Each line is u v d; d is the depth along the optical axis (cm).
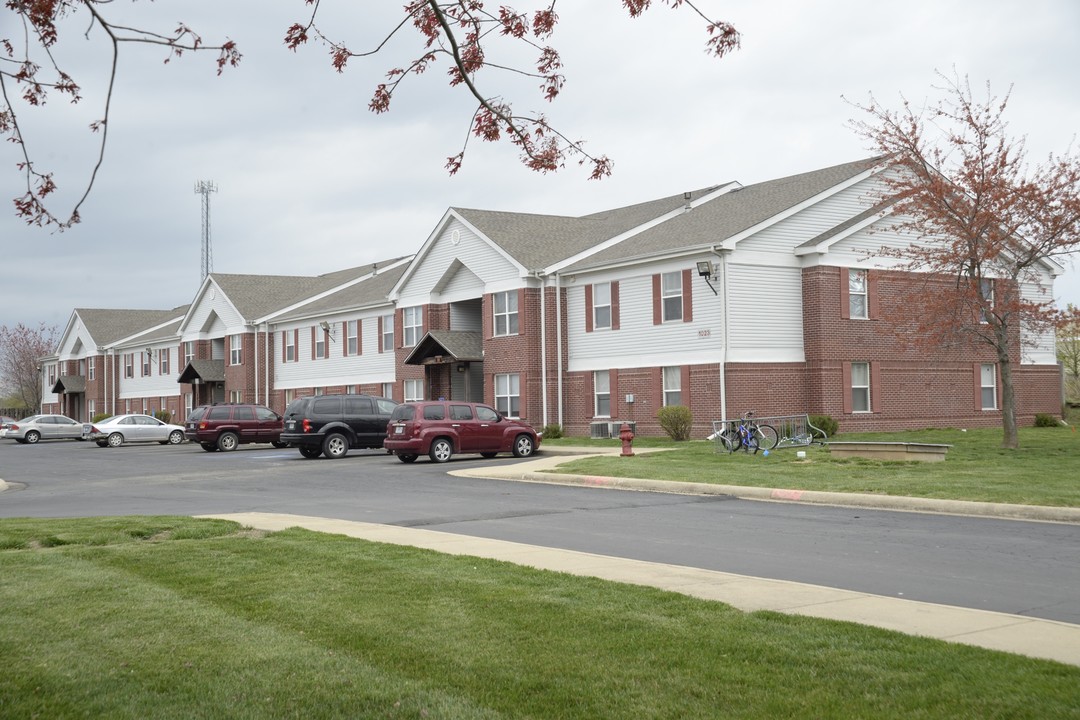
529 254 3869
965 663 664
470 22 743
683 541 1294
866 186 3491
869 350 3366
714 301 3225
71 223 719
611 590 920
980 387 3656
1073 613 856
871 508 1644
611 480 2098
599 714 586
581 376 3722
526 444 3041
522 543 1285
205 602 893
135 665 693
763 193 3709
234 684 649
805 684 629
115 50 640
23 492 2298
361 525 1459
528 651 714
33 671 680
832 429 3117
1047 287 3700
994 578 1016
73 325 8494
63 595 922
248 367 5875
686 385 3319
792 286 3325
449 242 4250
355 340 5131
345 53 735
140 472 2864
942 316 2528
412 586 946
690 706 595
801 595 912
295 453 3675
